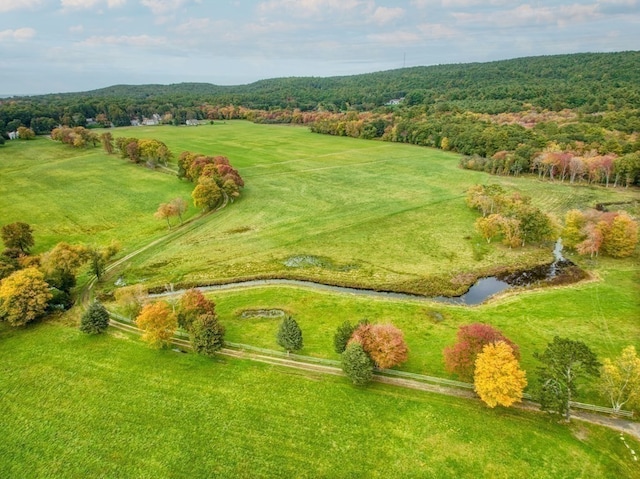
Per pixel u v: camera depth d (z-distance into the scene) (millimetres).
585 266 75562
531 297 65938
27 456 40031
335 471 38031
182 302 57375
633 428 41000
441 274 74250
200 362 52438
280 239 89312
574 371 44500
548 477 36750
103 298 68625
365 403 45438
